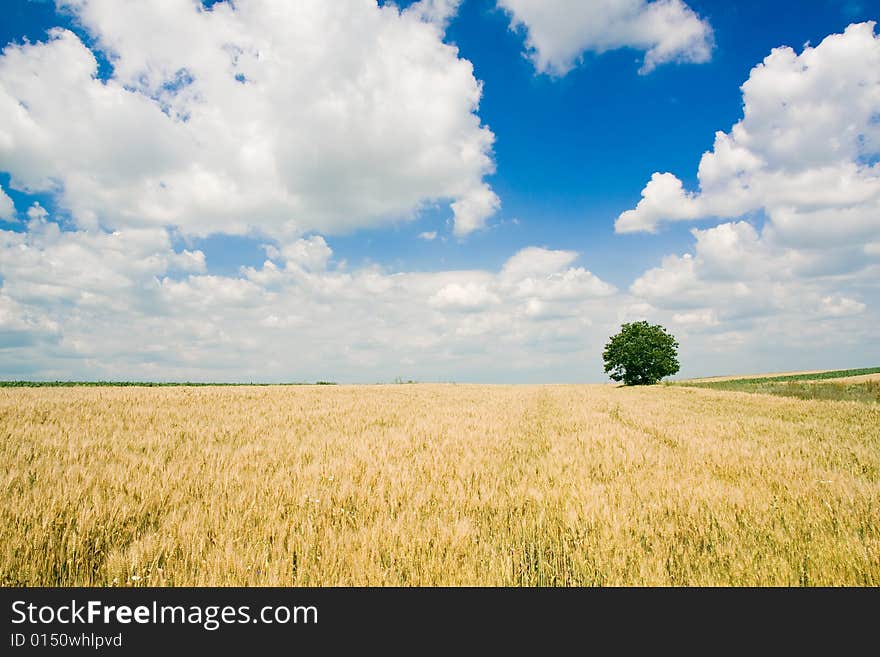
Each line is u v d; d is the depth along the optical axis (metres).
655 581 3.77
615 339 72.25
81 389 30.94
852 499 5.71
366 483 6.45
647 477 7.16
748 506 5.44
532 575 3.93
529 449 10.37
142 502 5.39
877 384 32.22
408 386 54.56
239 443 10.38
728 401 27.70
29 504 5.11
